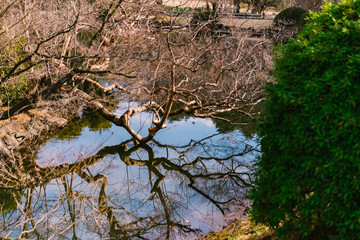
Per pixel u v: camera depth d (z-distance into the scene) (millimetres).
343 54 4215
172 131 14109
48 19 10898
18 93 13359
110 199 9664
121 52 11086
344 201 4102
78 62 13070
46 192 9859
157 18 12133
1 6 10055
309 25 4805
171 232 7895
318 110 4129
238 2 24594
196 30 12406
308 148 4238
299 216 4699
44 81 12445
